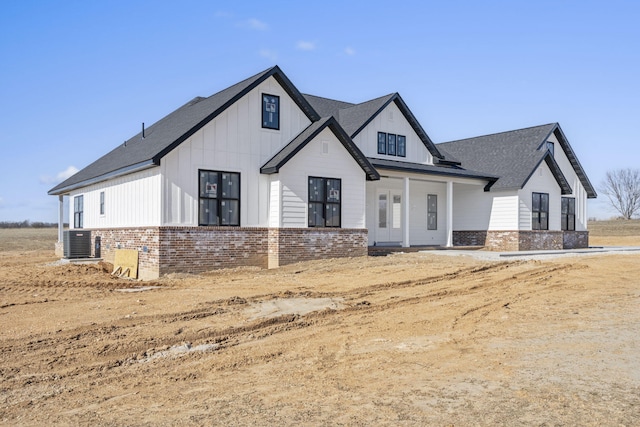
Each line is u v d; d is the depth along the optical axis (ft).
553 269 60.70
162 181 57.26
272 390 22.13
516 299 43.29
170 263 57.31
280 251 62.75
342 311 38.47
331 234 67.00
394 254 72.64
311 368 25.27
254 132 64.03
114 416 19.40
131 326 33.01
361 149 80.89
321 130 65.57
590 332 31.76
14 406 20.59
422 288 48.24
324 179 66.80
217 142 61.16
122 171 62.75
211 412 19.61
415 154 88.12
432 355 27.22
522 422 18.29
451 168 91.25
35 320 34.58
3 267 74.23
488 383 22.56
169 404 20.59
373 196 86.28
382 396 21.15
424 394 21.29
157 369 25.36
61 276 60.39
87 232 76.95
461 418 18.69
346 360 26.55
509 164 94.53
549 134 98.27
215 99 67.10
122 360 26.73
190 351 28.35
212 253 60.03
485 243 93.15
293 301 41.34
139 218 61.72
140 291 46.11
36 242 157.38
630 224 245.65
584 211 110.01
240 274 57.67
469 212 95.81
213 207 60.85
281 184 63.00
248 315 36.37
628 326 33.22
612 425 17.99
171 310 37.24
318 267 59.98
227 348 28.99
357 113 84.74
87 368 25.35
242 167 62.95
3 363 25.99
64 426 18.57
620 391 21.34
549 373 23.81
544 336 30.94
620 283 51.85
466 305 40.73
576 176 108.58
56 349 28.22
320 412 19.47
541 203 94.84
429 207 94.38
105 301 41.01
